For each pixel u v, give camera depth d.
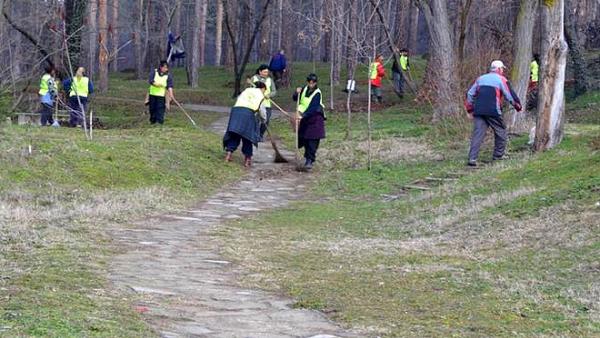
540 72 18.34
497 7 35.56
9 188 14.92
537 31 32.47
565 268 10.09
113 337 6.71
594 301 8.64
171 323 7.59
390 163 21.08
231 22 46.66
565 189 13.68
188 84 49.88
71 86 25.86
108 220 13.41
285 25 45.84
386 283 9.68
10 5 27.75
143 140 21.00
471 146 19.08
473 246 11.98
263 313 8.27
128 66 70.19
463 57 29.41
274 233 13.59
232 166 20.83
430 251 11.78
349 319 8.07
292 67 47.94
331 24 34.69
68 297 7.91
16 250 10.20
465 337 7.46
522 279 9.74
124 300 8.23
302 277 10.05
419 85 37.19
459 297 8.97
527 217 12.88
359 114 32.81
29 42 29.69
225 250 11.67
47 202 14.37
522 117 22.55
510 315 8.20
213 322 7.80
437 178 18.48
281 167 21.38
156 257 10.80
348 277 10.05
